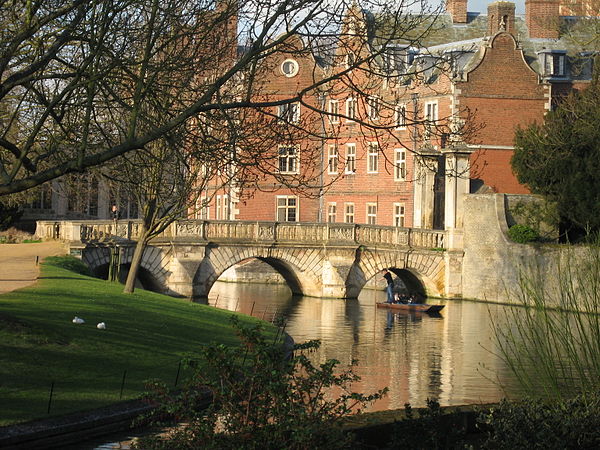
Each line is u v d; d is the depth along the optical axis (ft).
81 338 77.20
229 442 38.06
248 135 57.36
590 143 171.22
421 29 229.86
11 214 201.05
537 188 185.47
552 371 53.52
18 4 64.23
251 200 240.53
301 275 194.18
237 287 224.94
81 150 50.88
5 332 71.92
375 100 56.39
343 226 191.83
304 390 40.37
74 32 56.70
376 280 225.15
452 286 195.72
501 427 45.16
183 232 178.81
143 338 82.99
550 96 215.51
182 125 58.49
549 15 231.30
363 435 45.09
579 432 45.44
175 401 41.57
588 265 59.52
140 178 87.56
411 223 220.23
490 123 211.82
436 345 128.88
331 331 142.92
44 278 115.75
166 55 61.52
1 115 80.23
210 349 39.47
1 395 59.26
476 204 192.44
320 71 221.46
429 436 44.83
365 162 232.12
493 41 212.23
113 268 153.79
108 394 62.44
